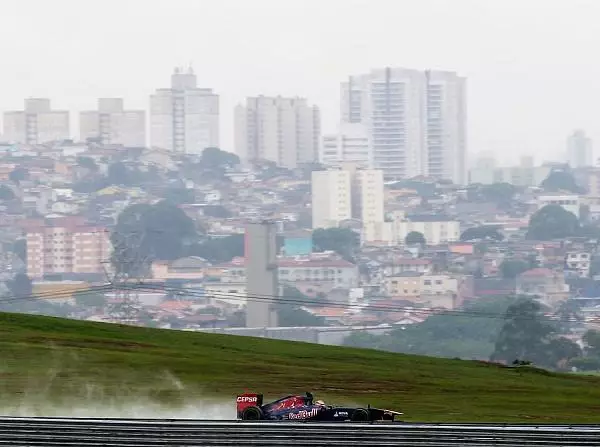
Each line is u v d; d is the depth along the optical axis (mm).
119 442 123188
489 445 123125
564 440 124312
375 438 124750
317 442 122875
